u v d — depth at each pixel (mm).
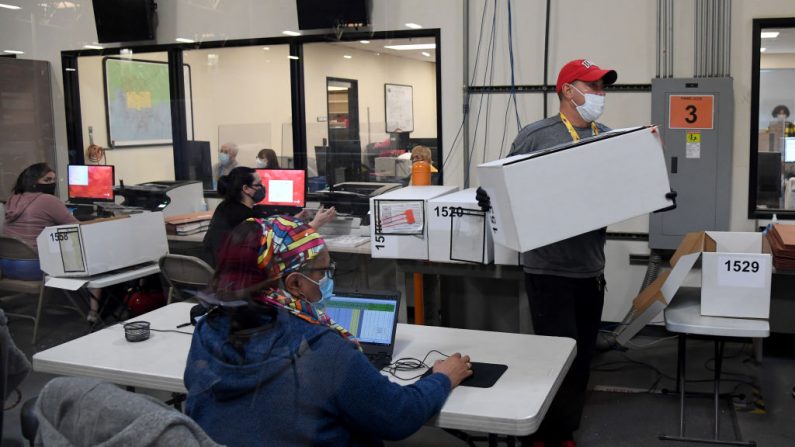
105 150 3010
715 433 2844
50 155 2850
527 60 4254
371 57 5090
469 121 4430
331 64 5039
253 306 1237
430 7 4418
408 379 1800
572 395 2623
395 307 1983
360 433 1406
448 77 4441
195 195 2670
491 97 4363
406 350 2031
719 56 3891
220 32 4434
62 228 2254
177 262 1905
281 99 4559
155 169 2875
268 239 1246
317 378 1281
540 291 2504
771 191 3939
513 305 3287
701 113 3842
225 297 1239
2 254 2209
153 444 1000
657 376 3568
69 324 2229
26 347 2029
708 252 2846
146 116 3182
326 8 4492
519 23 4242
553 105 4246
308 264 1306
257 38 4625
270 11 4645
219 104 4098
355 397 1346
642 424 3018
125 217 2400
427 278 3307
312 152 4039
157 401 1106
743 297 2795
